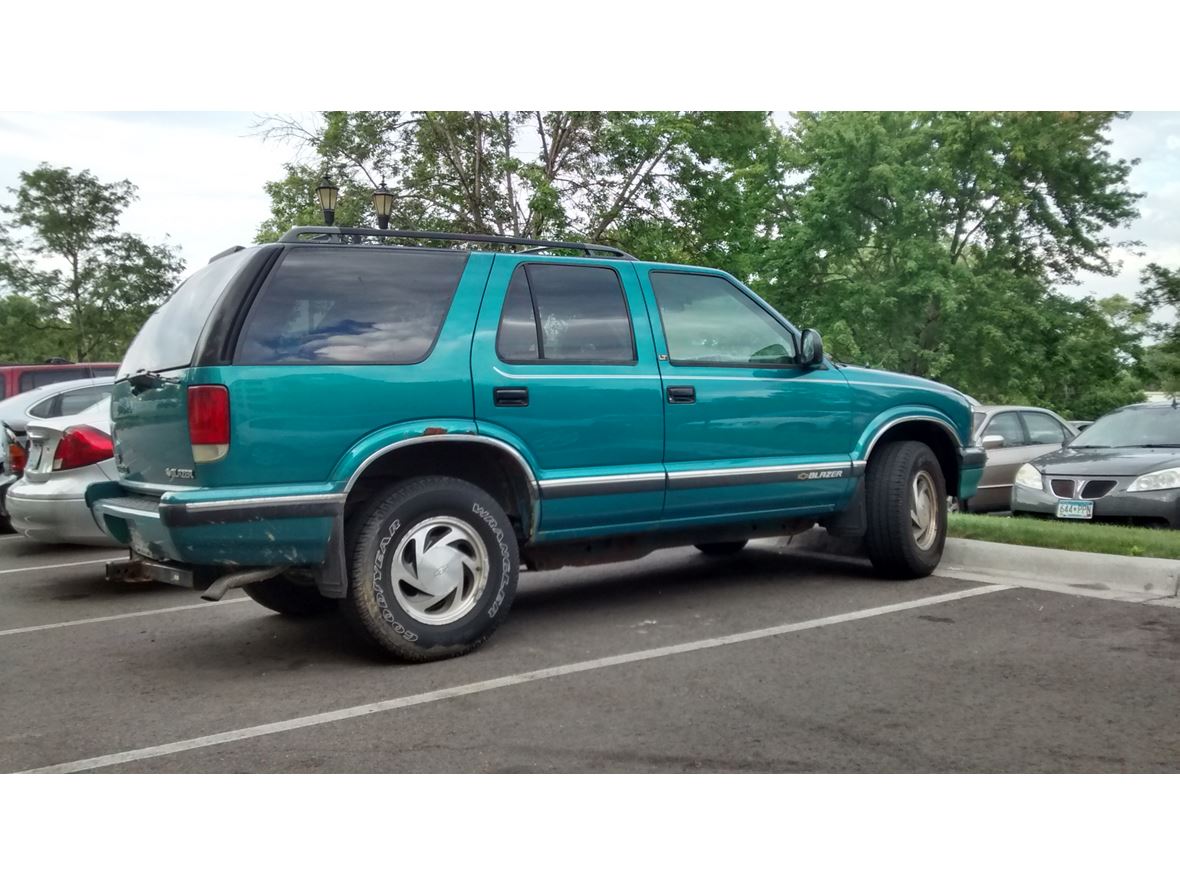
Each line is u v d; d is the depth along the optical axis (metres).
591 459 5.35
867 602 6.03
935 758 3.48
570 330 5.39
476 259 5.16
